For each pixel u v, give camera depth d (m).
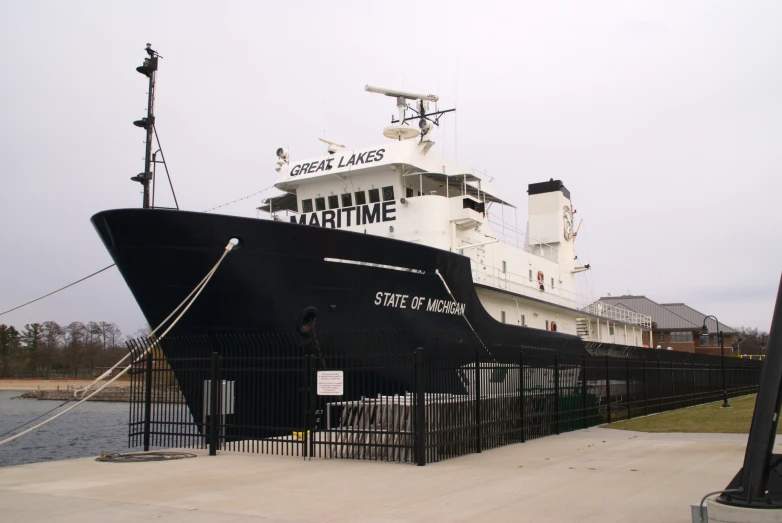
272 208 27.06
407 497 8.84
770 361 6.12
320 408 15.13
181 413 16.39
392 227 22.62
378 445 12.17
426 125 24.70
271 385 15.27
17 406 65.00
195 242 15.12
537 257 30.50
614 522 7.38
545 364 17.02
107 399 73.75
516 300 27.09
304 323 16.52
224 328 16.05
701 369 34.28
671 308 78.25
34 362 107.81
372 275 17.44
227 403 14.51
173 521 7.55
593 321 37.12
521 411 15.34
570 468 11.28
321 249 16.36
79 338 113.00
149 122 18.27
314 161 24.28
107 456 13.01
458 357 13.19
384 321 18.09
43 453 32.09
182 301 15.80
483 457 12.70
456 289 20.31
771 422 5.99
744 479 6.02
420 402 11.72
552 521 7.43
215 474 10.88
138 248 15.30
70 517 7.79
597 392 20.62
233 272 15.50
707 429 17.98
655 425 19.45
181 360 14.75
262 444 14.63
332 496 8.95
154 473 11.05
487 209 28.00
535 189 38.56
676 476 10.41
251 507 8.29
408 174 22.78
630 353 31.81
